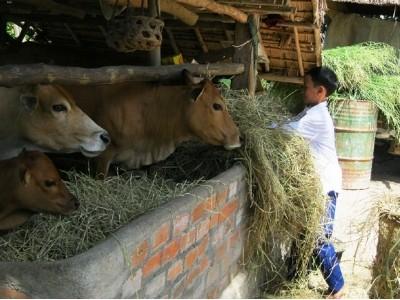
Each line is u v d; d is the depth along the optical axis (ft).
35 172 8.00
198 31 19.69
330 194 14.98
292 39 20.43
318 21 18.47
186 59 22.21
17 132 10.18
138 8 12.17
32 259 7.76
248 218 13.48
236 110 14.19
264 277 15.19
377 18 33.14
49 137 10.15
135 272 7.52
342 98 26.14
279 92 26.86
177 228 8.80
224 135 12.23
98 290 6.61
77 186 9.82
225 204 11.43
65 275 6.35
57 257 7.88
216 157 13.71
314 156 14.78
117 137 12.14
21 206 8.18
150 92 12.28
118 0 11.62
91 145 10.23
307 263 15.51
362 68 26.86
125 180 11.09
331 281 14.82
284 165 13.82
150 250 7.89
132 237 7.29
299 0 17.44
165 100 12.27
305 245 14.61
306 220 14.37
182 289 9.45
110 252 6.79
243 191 12.83
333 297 14.83
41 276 6.44
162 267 8.44
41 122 9.98
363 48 28.48
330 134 14.83
